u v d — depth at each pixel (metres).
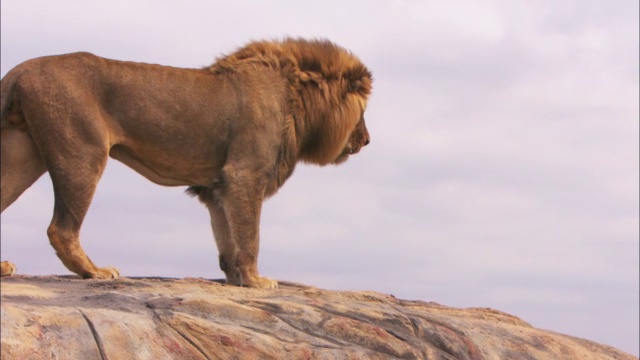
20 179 11.33
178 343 9.26
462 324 11.23
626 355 12.20
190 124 11.66
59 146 10.93
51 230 10.98
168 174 11.91
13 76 11.09
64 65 11.13
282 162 12.12
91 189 11.06
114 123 11.35
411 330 10.55
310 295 11.36
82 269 11.10
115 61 11.51
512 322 12.40
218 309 9.87
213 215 12.34
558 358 11.26
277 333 9.85
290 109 12.16
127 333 8.96
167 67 11.84
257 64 12.18
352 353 9.87
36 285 10.41
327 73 12.62
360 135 13.34
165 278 11.94
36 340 8.41
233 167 11.67
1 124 11.13
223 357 9.34
